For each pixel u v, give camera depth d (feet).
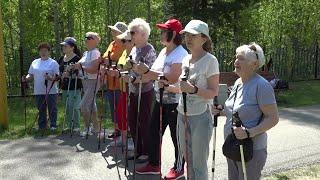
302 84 52.95
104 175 19.88
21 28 52.01
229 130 13.19
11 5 56.29
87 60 24.99
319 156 23.07
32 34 54.08
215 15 51.85
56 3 53.31
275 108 12.53
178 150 18.07
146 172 19.69
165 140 25.75
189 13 51.70
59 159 22.25
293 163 21.77
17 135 27.20
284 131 28.76
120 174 19.93
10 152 23.61
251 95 12.71
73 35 64.23
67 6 57.57
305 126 30.32
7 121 28.86
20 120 31.86
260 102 12.56
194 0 51.70
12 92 43.83
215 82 14.74
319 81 56.29
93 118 26.43
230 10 52.19
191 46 14.90
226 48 53.83
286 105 38.93
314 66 59.31
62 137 26.61
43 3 54.49
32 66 28.30
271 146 25.00
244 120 12.75
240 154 12.50
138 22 19.67
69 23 63.05
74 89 27.20
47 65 27.99
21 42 50.26
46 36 55.98
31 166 21.27
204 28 14.71
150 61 19.60
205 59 14.76
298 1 56.24
